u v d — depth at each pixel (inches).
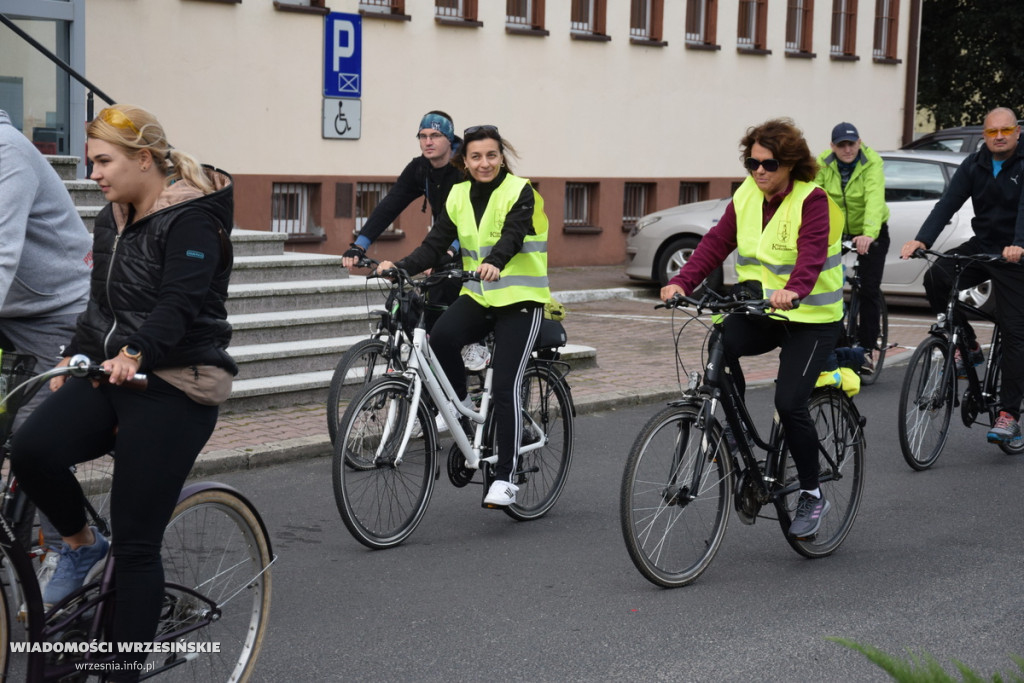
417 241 697.6
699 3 866.1
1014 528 269.9
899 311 648.4
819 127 968.3
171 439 147.9
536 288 254.1
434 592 221.1
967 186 324.5
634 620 208.1
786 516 241.6
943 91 1261.1
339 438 235.9
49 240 188.1
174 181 150.4
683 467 224.8
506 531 261.6
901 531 266.8
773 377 448.1
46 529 174.4
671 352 490.3
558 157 774.5
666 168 847.7
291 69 626.2
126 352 139.0
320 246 651.5
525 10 751.1
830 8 961.5
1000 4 1211.2
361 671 184.1
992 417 335.6
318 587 222.4
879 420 384.8
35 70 489.4
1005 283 318.7
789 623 208.1
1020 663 96.0
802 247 223.1
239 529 165.3
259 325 389.1
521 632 201.8
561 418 277.4
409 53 679.7
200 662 162.2
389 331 315.0
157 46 569.9
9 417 149.0
